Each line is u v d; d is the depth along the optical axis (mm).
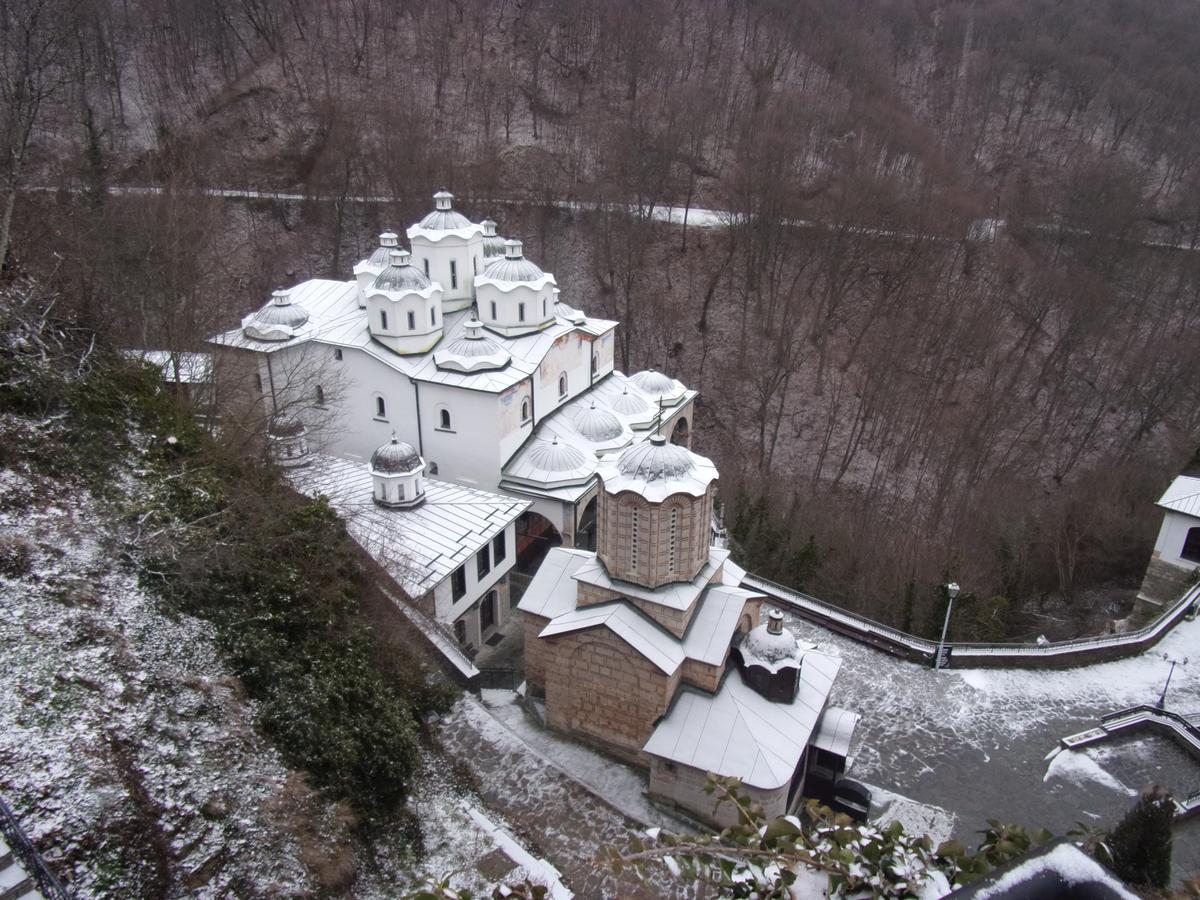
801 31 109250
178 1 91000
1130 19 132750
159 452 28078
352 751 21406
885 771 30766
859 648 37969
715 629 28172
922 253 74875
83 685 18891
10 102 36125
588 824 26156
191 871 16703
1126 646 38031
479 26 102500
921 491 65000
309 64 91812
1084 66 106438
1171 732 32500
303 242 77875
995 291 75188
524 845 24375
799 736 26812
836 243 73750
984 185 94188
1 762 16453
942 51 119438
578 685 29047
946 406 69938
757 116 87938
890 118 93438
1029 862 5715
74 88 74062
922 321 72562
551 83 98750
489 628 39438
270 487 30703
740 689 27891
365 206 80625
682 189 87625
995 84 108375
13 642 19078
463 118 91312
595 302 77500
